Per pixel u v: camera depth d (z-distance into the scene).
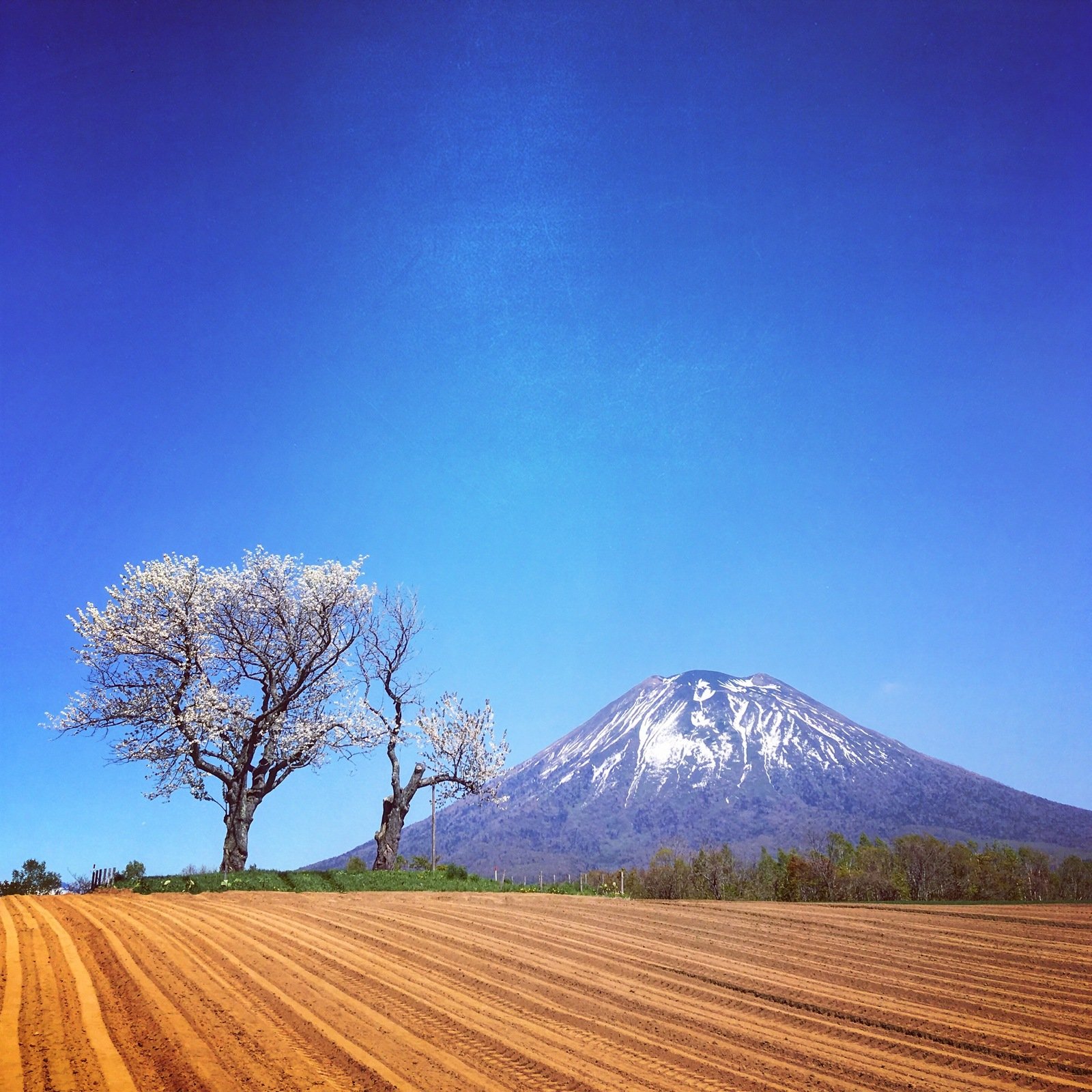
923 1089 9.09
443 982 13.15
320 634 35.53
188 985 11.91
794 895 88.25
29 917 17.47
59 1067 8.24
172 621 33.97
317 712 36.25
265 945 15.39
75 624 33.50
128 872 32.25
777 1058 10.05
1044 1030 11.34
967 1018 11.89
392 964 14.24
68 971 12.34
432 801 40.34
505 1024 10.96
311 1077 8.55
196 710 32.47
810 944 17.84
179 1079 8.20
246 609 35.88
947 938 18.73
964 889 90.12
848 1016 11.98
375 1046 9.69
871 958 16.30
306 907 21.44
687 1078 9.24
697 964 15.45
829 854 101.44
